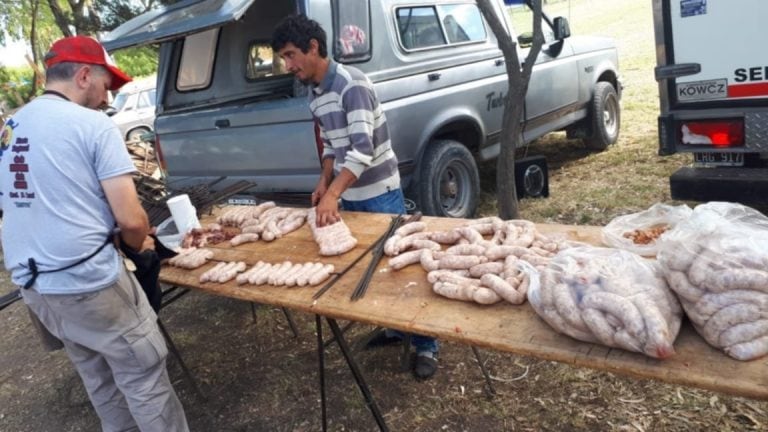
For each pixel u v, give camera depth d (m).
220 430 3.05
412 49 4.45
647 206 4.89
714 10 3.28
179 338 4.11
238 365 3.63
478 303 1.85
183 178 4.81
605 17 17.58
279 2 4.48
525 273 1.84
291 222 2.96
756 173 3.46
